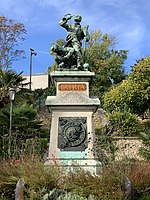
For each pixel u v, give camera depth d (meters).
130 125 21.39
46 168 7.77
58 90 10.63
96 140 10.27
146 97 24.12
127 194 6.62
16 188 6.75
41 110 28.11
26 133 18.28
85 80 10.72
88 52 42.97
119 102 24.58
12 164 8.34
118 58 43.31
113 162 8.40
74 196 6.75
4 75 25.39
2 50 31.59
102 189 6.95
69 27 11.52
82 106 10.37
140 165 8.06
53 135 10.24
